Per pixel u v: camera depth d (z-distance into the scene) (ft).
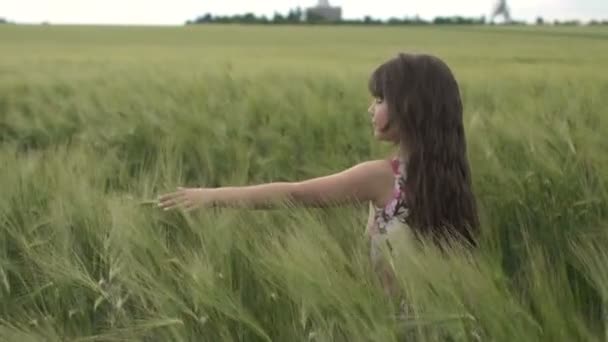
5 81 27.91
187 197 6.43
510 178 10.05
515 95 20.13
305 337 5.19
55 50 78.18
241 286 6.02
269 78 24.79
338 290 5.21
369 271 6.04
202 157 13.47
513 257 7.86
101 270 6.68
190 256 6.17
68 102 19.92
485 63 55.31
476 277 5.15
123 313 5.85
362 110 17.69
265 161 13.09
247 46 97.09
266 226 6.79
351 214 7.13
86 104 19.11
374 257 6.39
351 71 30.32
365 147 13.91
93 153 11.55
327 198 6.34
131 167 13.43
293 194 6.33
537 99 17.26
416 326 5.01
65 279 6.25
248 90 19.65
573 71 35.53
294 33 145.79
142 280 6.05
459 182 6.25
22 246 7.12
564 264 6.38
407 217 6.23
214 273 5.76
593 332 5.20
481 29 172.55
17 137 17.79
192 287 5.51
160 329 5.47
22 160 9.41
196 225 6.74
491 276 5.27
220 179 12.89
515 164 10.98
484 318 4.83
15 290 6.82
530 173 10.00
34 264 6.93
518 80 26.94
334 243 6.01
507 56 70.54
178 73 28.22
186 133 14.61
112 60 52.11
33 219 7.65
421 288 5.13
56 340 5.59
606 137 11.23
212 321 5.42
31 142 17.43
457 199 6.24
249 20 259.60
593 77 28.19
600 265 5.66
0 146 16.17
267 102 18.15
